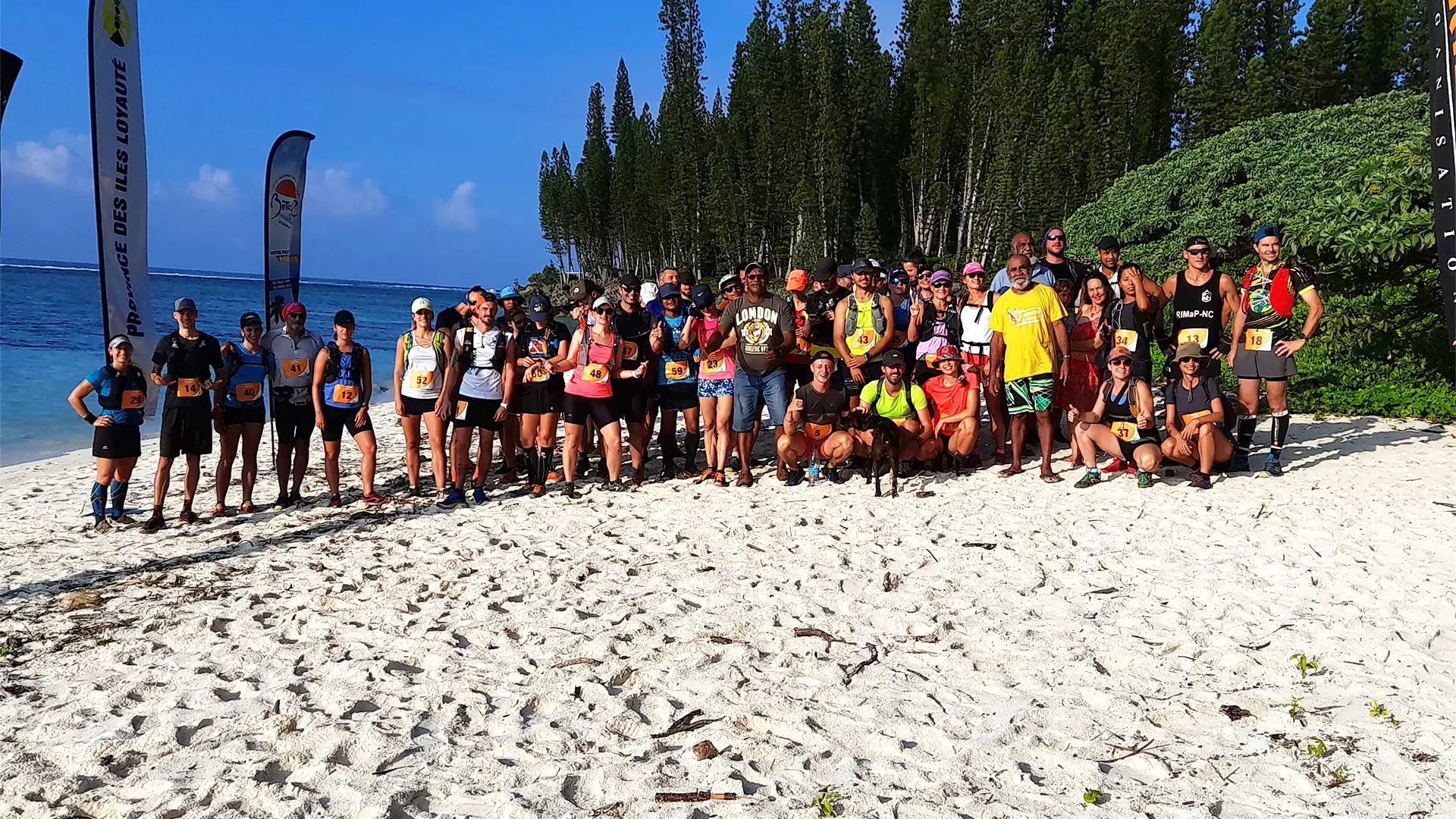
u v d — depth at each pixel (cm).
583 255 10494
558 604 591
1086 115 5228
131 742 412
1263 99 5000
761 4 6831
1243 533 664
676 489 917
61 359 2792
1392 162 1081
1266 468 841
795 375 991
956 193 6750
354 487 1038
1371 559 597
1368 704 400
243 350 896
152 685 485
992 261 5334
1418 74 5459
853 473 920
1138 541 661
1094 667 461
